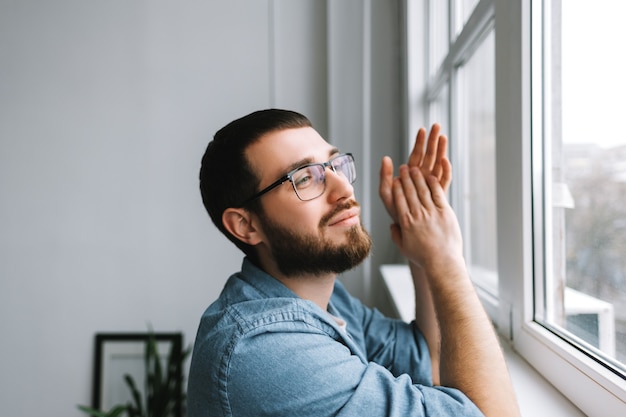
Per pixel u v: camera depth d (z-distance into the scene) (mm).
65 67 2541
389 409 567
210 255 2568
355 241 729
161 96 2539
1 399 2586
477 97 1458
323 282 772
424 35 2098
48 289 2576
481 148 1442
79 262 2570
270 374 605
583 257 772
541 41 856
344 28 2342
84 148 2551
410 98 2102
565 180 830
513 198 925
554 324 888
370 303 2342
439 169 794
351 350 698
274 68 2484
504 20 941
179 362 2406
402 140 2287
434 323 872
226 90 2521
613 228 674
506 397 586
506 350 974
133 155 2553
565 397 759
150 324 2568
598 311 726
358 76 2342
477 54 1434
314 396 588
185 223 2562
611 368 657
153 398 2338
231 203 765
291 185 718
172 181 2559
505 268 994
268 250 773
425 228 739
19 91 2547
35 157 2557
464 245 1693
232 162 752
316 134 764
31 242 2572
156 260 2562
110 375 2547
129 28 2535
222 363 628
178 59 2531
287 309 660
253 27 2512
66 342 2580
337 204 728
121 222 2562
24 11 2535
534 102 866
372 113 2361
